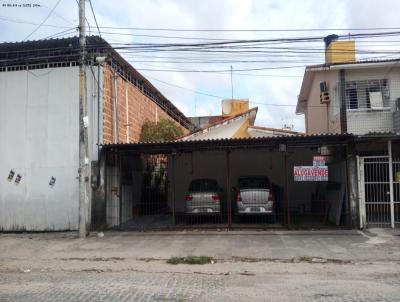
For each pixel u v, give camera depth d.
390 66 20.11
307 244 13.63
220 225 17.30
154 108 25.98
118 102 19.20
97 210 16.92
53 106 17.55
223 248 13.25
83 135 15.68
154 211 22.47
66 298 7.88
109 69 18.19
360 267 10.80
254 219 18.83
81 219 15.65
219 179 23.22
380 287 8.61
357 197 16.09
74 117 17.38
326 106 23.28
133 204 20.66
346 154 16.30
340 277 9.71
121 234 16.25
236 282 9.25
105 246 14.07
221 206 19.86
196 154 23.48
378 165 16.41
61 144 17.39
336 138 16.11
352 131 20.27
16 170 17.62
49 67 17.70
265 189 17.97
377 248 12.88
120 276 10.12
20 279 9.93
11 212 17.52
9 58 18.08
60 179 17.30
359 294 8.00
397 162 16.05
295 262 11.48
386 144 18.23
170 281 9.43
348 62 20.17
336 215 17.23
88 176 16.55
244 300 7.61
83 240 15.20
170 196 23.42
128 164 19.97
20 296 8.10
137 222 19.12
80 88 15.60
